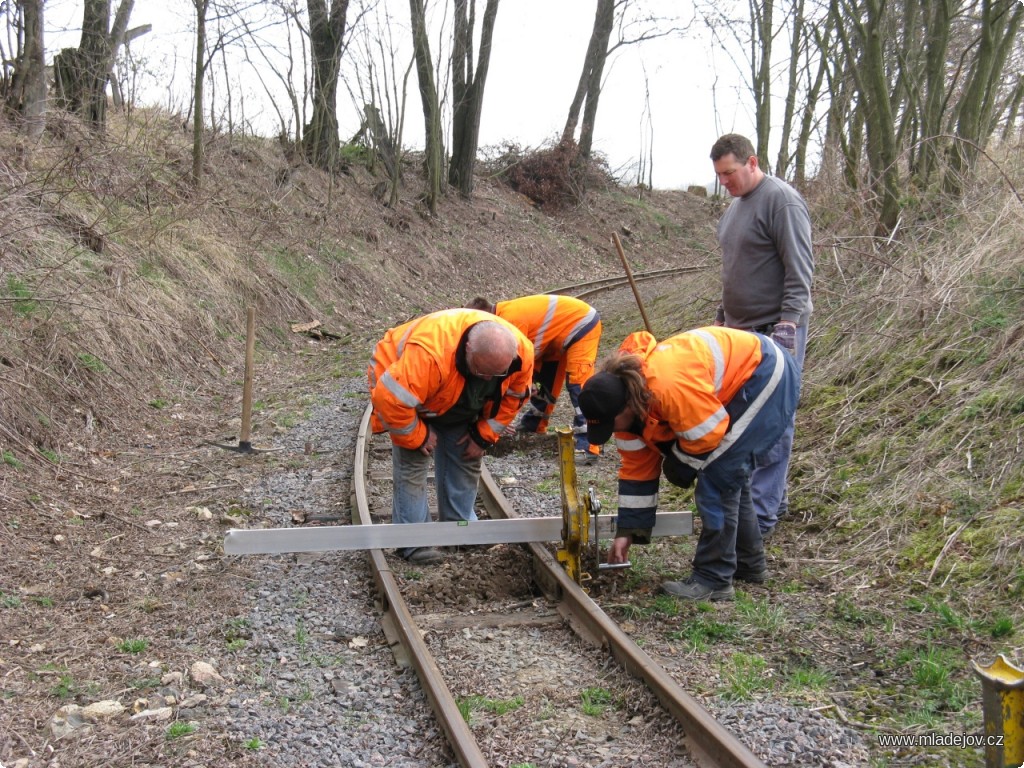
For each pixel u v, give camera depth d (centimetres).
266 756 334
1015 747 266
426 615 468
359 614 469
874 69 852
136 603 471
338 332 1405
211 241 1301
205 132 1605
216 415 906
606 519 499
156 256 1141
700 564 475
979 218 742
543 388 791
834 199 970
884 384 664
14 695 370
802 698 369
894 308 728
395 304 1677
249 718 360
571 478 490
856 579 489
